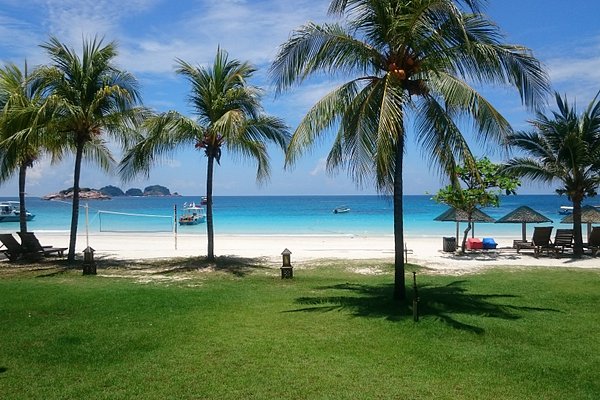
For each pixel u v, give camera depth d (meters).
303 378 6.06
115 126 16.30
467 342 7.57
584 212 21.55
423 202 104.69
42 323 8.63
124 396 5.55
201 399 5.48
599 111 18.11
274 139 16.36
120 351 7.09
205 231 34.09
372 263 17.42
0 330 8.17
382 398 5.50
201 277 14.30
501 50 9.28
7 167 16.53
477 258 19.19
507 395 5.59
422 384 5.89
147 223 42.62
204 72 16.00
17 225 42.50
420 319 8.95
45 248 18.80
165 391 5.69
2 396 5.55
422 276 14.54
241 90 15.66
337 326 8.48
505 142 9.65
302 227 37.94
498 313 9.50
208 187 16.97
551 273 15.14
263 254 20.14
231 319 8.99
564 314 9.42
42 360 6.72
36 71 15.06
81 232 31.89
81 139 16.39
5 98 16.94
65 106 14.70
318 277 14.39
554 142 18.69
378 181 9.73
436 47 9.27
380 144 8.30
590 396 5.57
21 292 11.42
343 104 9.82
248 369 6.36
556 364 6.57
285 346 7.32
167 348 7.22
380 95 9.40
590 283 13.15
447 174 10.52
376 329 8.29
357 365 6.52
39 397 5.53
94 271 14.67
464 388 5.78
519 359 6.77
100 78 16.06
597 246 19.70
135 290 11.80
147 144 15.70
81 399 5.48
